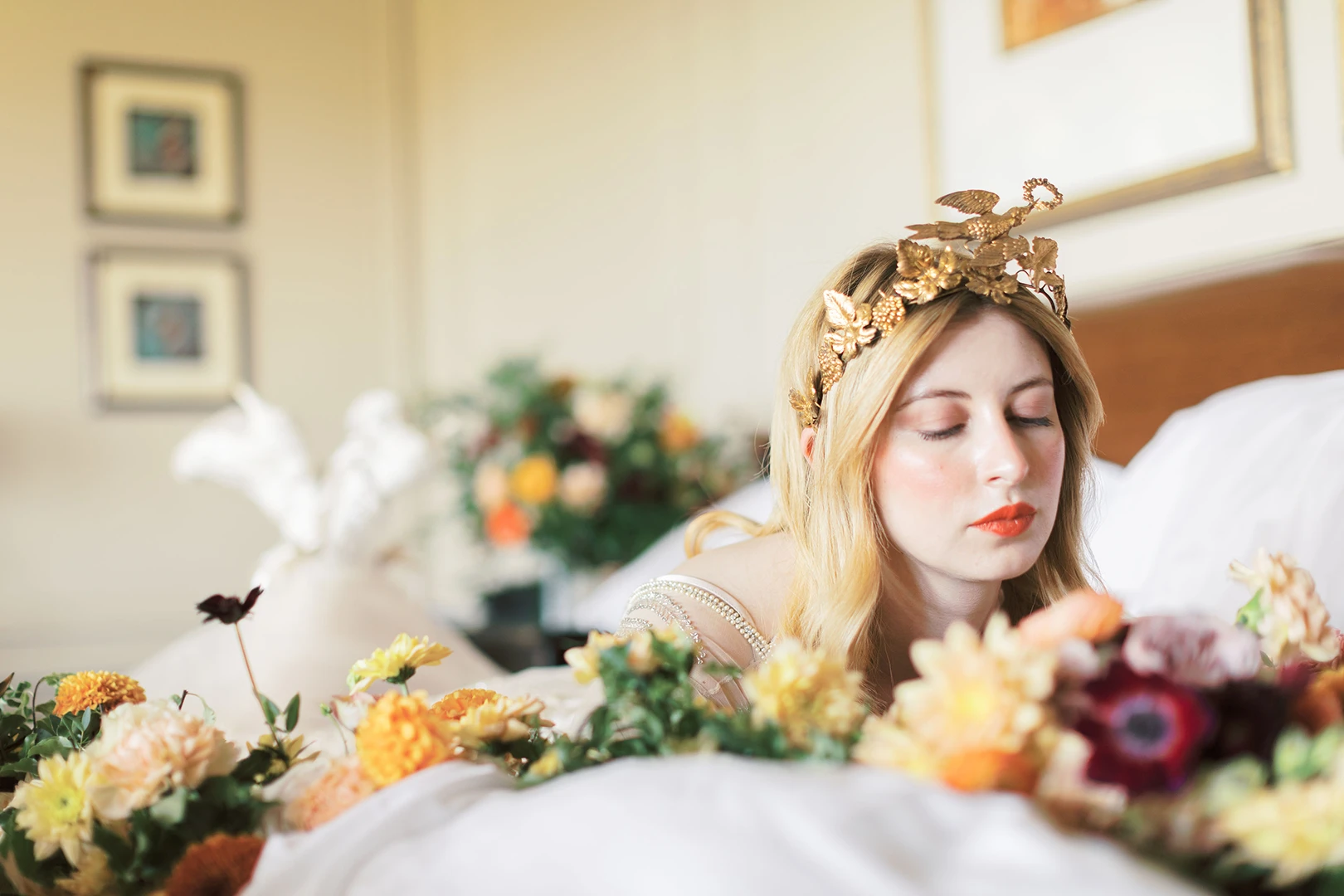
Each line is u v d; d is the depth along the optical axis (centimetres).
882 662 112
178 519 435
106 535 427
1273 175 190
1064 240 229
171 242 441
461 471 326
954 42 248
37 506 420
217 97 448
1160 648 61
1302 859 53
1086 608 61
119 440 430
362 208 465
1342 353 173
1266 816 53
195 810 75
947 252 104
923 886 49
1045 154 229
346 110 466
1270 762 59
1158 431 200
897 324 103
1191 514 152
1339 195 180
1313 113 184
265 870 66
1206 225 201
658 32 360
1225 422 160
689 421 313
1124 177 214
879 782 57
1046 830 52
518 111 420
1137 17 211
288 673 169
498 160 429
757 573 120
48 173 427
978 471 100
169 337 438
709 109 339
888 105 273
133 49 440
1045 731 57
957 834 53
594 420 307
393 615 196
